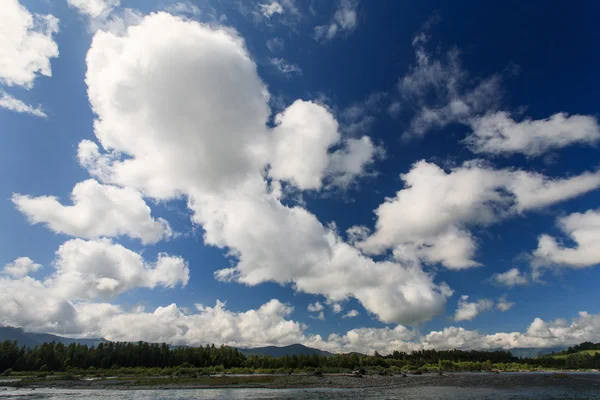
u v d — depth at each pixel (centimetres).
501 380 11681
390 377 13800
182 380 11931
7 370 14900
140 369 16888
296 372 17962
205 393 7988
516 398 6894
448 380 11800
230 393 7969
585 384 10056
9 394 7775
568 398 6869
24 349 17088
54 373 15525
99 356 19025
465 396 7225
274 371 18162
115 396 7381
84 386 9844
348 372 17962
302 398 6894
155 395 7575
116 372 16400
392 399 6725
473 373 17912
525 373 17888
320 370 17150
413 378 13112
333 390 8594
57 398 6969
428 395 7419
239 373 17412
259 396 7331
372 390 8544
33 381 11462
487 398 6906
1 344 16588
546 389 8625
